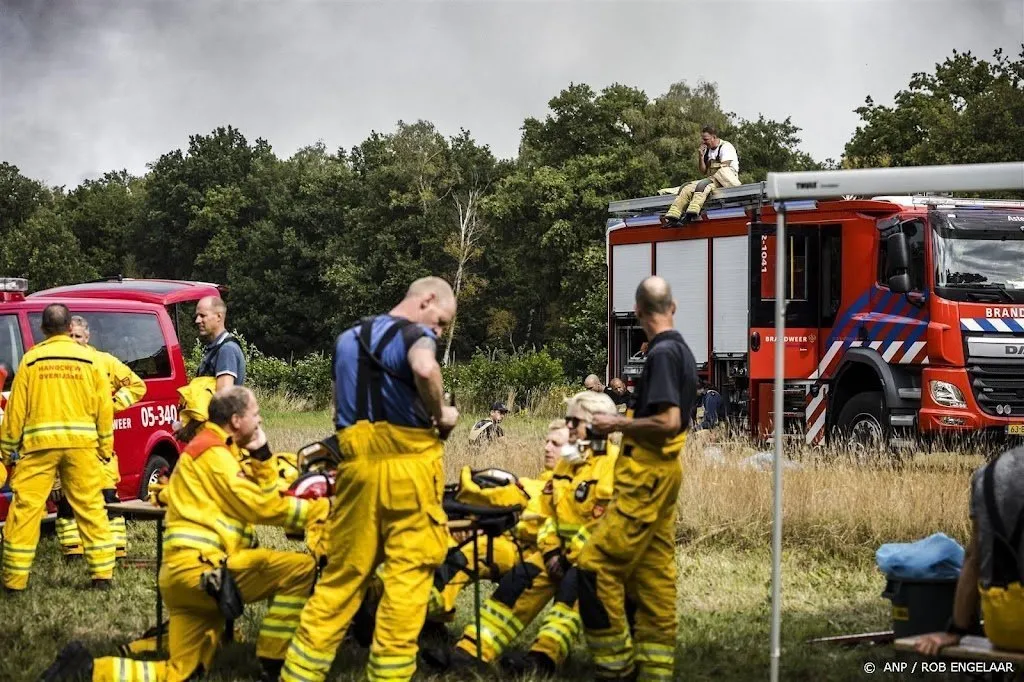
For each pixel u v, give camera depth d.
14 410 8.02
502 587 6.13
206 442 5.73
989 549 4.98
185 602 5.65
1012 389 13.19
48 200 100.69
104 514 8.22
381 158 68.19
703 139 16.41
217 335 8.19
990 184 5.27
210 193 82.31
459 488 6.07
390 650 5.28
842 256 14.33
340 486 5.35
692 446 12.93
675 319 16.64
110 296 11.74
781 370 5.50
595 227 48.28
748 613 7.56
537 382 26.67
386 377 5.26
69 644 5.56
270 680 5.78
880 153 41.00
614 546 5.46
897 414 13.43
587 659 6.30
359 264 68.38
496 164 68.88
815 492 10.12
